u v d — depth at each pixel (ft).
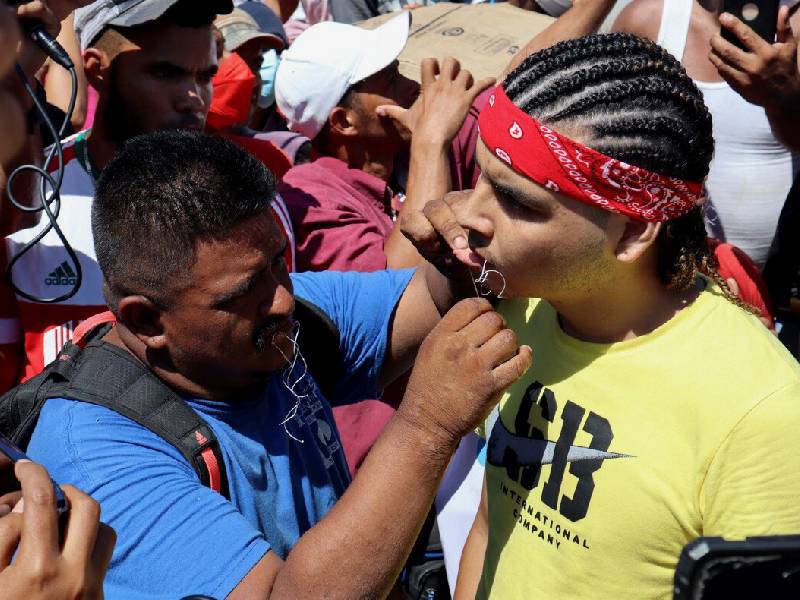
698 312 4.40
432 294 5.78
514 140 4.13
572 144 4.01
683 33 9.29
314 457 5.29
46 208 6.37
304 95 9.29
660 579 4.43
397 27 9.12
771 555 2.96
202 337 4.70
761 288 8.06
